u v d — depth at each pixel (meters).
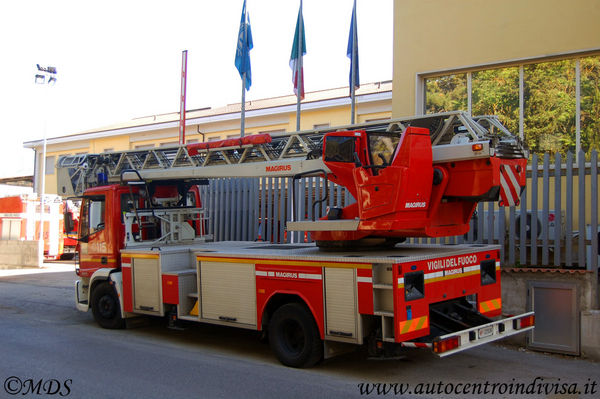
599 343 6.93
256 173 7.92
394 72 11.45
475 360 7.07
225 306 7.37
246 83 13.09
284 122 21.56
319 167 7.21
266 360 7.19
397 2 11.48
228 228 12.87
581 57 9.91
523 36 10.17
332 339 6.23
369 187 6.30
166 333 8.93
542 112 10.25
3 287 14.73
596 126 9.80
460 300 6.89
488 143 5.89
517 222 8.85
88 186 10.30
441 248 7.19
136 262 8.62
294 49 12.62
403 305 5.73
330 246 7.20
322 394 5.75
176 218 9.70
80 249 9.77
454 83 11.02
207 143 8.55
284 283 6.69
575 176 8.82
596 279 7.18
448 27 10.90
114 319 9.14
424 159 6.12
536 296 7.43
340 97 19.92
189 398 5.66
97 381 6.27
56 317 10.47
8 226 21.69
